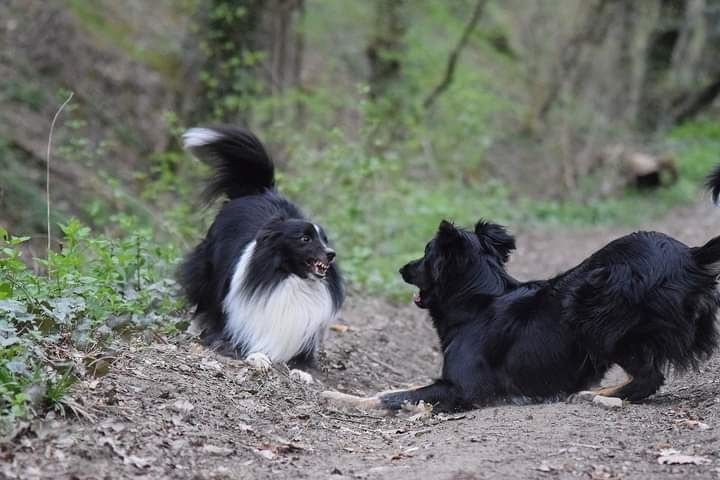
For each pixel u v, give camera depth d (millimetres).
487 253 8102
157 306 9164
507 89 31109
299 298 8500
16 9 19016
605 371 7617
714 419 6566
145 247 9875
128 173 17375
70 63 18859
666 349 6973
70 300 7203
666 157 27328
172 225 13336
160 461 5566
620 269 7121
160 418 6176
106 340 7258
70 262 7742
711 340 7137
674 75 34844
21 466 5133
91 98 18531
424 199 18203
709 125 34781
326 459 6102
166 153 16422
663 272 6973
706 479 5336
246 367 7945
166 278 9695
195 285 9305
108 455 5477
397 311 12484
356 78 26312
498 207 22031
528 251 18688
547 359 7500
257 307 8438
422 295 8281
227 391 7156
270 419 6875
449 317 8031
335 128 15109
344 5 28703
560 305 7512
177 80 20141
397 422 7457
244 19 16891
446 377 7895
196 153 9914
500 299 7844
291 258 8484
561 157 27531
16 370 5805
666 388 8211
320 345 9078
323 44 26953
